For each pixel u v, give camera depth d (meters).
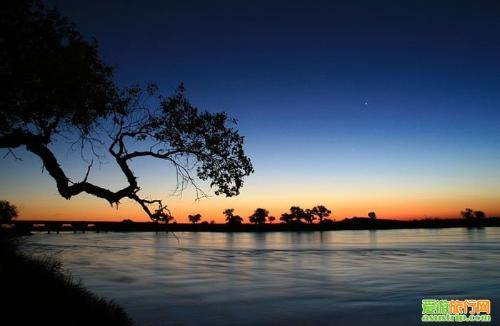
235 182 14.19
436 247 114.31
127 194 12.95
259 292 36.47
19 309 10.48
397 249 107.25
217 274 52.06
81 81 12.17
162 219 13.19
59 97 11.91
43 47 11.81
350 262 70.25
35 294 11.81
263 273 53.34
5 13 11.26
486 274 49.22
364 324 23.84
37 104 11.79
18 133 12.02
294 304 30.38
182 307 28.73
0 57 11.24
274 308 28.72
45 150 12.10
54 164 12.23
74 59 11.90
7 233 18.53
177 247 123.62
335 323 24.00
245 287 39.91
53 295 12.24
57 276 15.16
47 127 12.35
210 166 13.90
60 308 11.42
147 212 13.06
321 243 151.50
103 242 143.38
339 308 28.67
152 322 23.83
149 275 49.81
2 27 11.20
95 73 13.16
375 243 146.38
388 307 28.98
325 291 37.00
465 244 130.12
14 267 14.36
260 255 90.00
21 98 12.03
